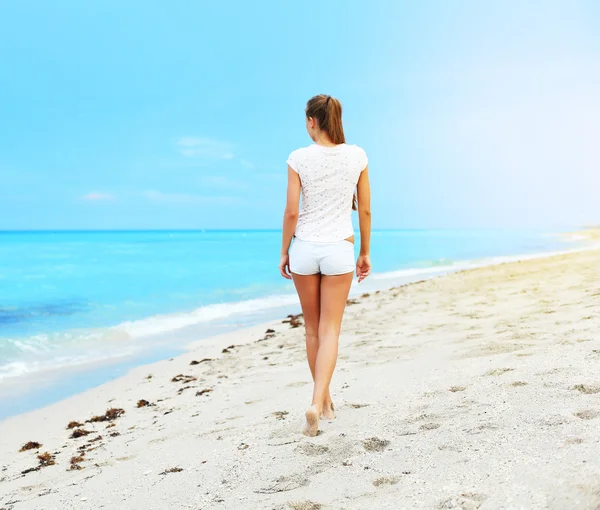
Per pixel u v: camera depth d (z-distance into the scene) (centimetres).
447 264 2295
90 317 1082
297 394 422
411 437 268
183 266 2325
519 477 194
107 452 355
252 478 248
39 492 296
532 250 3103
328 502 209
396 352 516
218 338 834
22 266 2330
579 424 241
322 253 298
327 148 301
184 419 407
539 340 452
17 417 481
